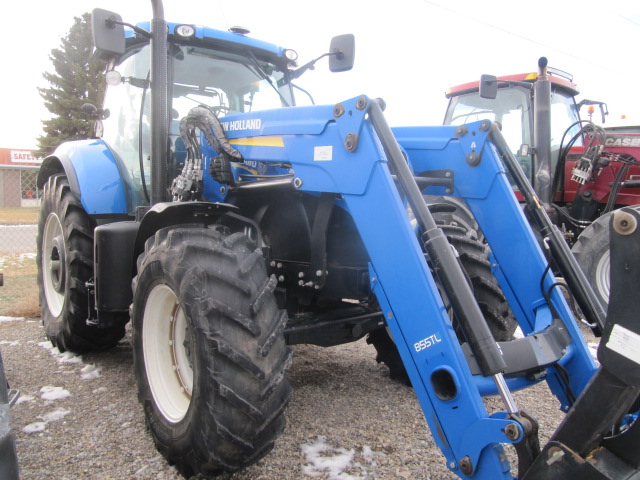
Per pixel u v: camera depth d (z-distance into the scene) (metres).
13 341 4.09
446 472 2.22
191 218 2.56
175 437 2.11
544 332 2.03
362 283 2.85
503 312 2.87
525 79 6.17
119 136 3.63
